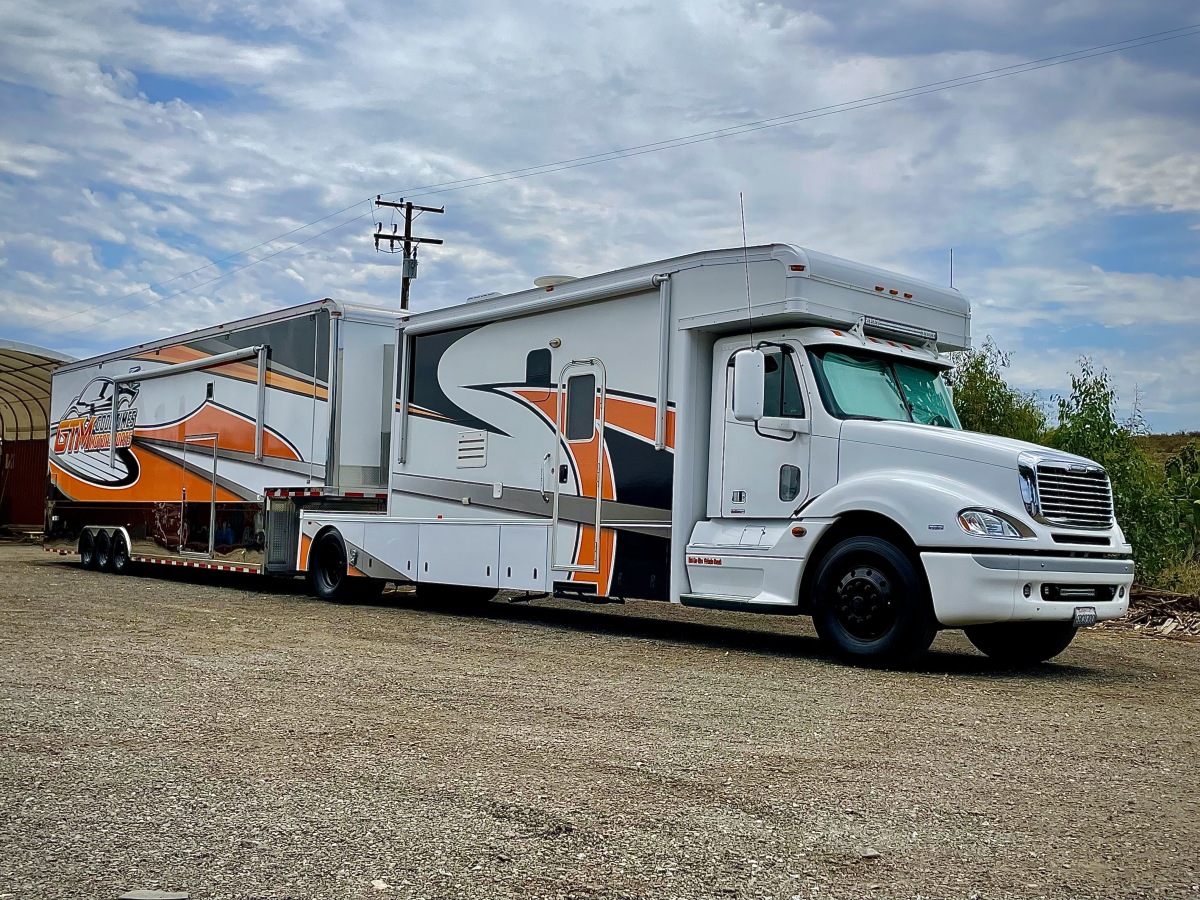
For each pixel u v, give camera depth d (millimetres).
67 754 5102
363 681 7203
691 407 9750
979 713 6609
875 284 9578
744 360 8953
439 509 12172
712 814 4391
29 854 3787
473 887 3568
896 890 3631
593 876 3689
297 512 14242
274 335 14320
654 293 10070
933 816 4441
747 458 9430
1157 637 11320
